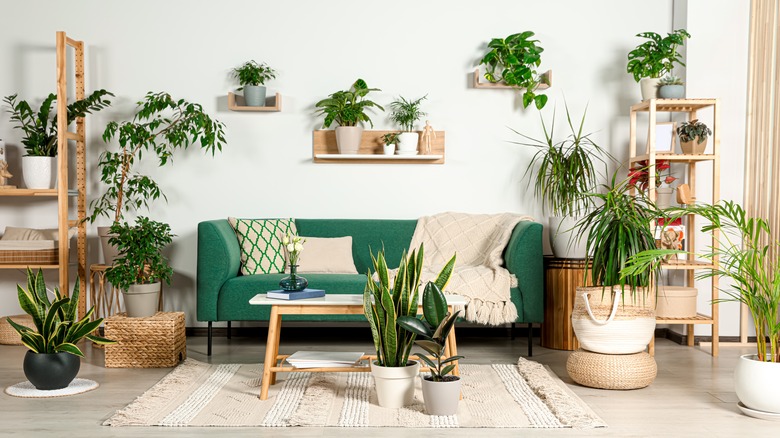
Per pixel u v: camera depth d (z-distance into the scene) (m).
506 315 3.98
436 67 4.84
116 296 4.79
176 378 3.37
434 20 4.84
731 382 3.41
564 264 4.25
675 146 4.61
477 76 4.75
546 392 3.13
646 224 3.30
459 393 2.81
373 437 2.53
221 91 4.83
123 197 4.81
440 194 4.86
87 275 4.82
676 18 4.70
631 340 3.24
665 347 4.37
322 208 4.87
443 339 2.79
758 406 2.77
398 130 4.86
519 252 4.07
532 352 4.21
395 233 4.70
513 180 4.86
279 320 3.29
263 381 3.04
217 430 2.61
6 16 4.79
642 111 4.75
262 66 4.81
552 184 4.62
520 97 4.86
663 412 2.87
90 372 3.60
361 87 4.75
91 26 4.79
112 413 2.84
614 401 3.05
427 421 2.70
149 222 4.00
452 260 2.94
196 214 4.85
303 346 4.41
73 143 4.83
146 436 2.53
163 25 4.81
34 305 3.14
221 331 4.83
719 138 4.14
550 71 4.74
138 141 4.48
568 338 4.25
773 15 4.17
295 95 4.84
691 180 4.43
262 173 4.86
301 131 4.85
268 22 4.82
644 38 4.80
